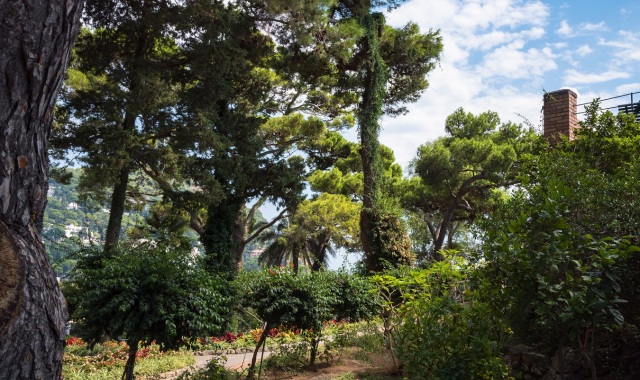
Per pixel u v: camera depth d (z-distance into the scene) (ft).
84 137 46.57
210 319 20.42
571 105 36.35
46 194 6.45
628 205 13.32
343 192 90.74
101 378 27.25
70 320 19.56
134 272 19.19
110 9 49.93
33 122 6.07
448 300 16.37
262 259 114.73
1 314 5.36
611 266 10.17
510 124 70.95
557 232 10.60
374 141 48.70
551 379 16.10
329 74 59.41
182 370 30.37
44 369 5.80
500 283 11.95
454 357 15.01
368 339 28.17
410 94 67.46
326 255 110.01
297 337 33.76
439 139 76.07
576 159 18.34
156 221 64.59
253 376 24.57
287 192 60.34
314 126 76.95
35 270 5.83
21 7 5.81
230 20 53.57
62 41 6.25
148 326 18.66
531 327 15.30
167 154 49.19
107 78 48.91
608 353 15.06
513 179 57.88
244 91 65.41
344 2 54.54
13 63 5.81
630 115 22.18
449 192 68.23
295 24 48.96
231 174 54.90
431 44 60.34
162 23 49.32
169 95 48.03
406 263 38.68
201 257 22.61
